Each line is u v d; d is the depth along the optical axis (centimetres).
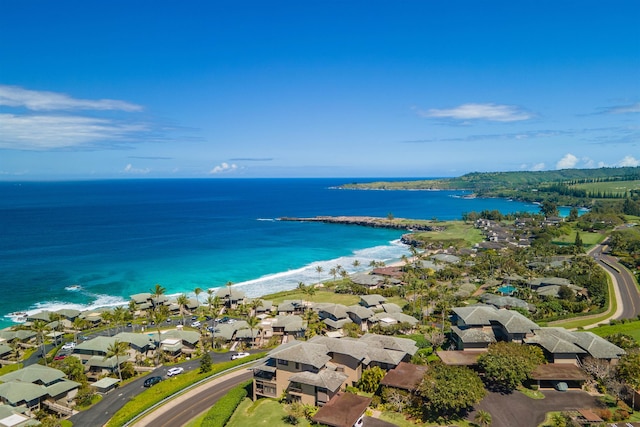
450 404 5750
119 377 8269
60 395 7431
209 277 17275
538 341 7800
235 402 6681
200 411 6800
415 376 6819
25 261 19150
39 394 7150
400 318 10756
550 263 17088
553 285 13838
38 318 11419
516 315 8262
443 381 6138
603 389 6644
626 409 6091
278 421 6025
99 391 7738
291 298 14238
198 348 9850
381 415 6153
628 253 18925
